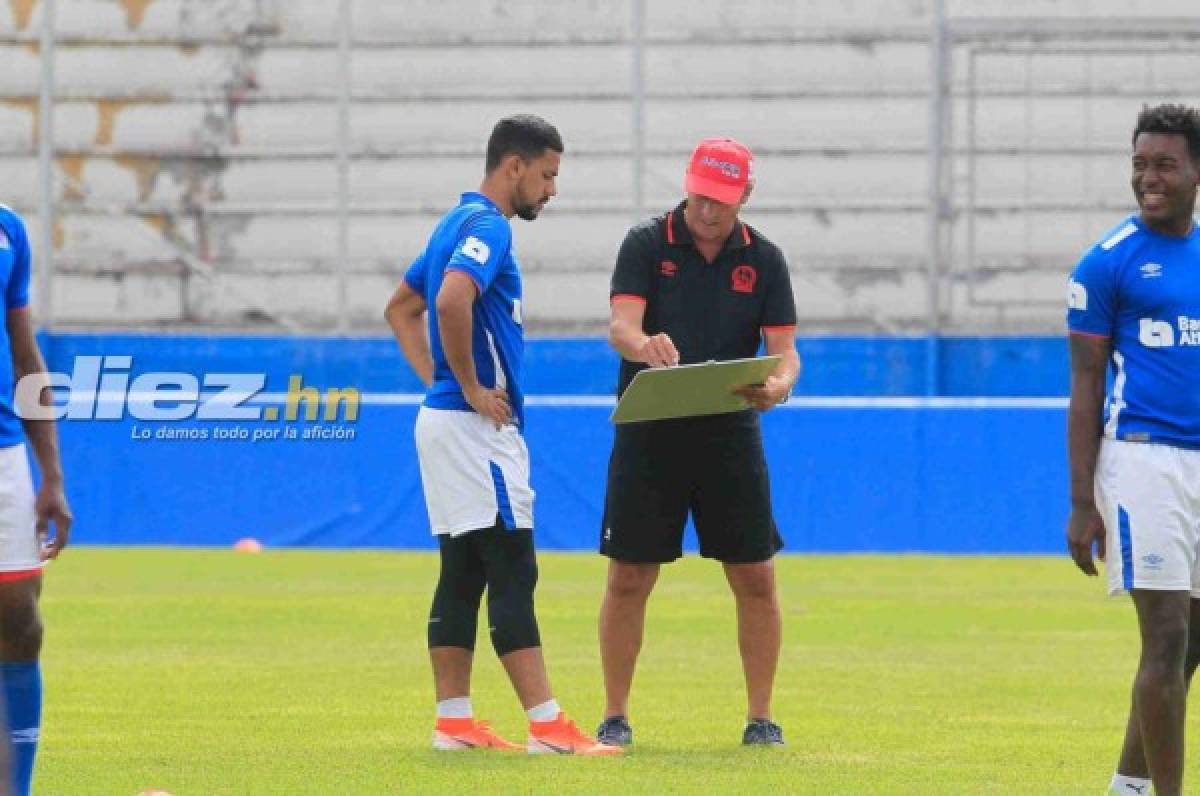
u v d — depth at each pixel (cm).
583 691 3322
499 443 2547
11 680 2064
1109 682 3469
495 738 2644
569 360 6769
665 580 5544
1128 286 2052
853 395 7025
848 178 8081
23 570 2050
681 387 2531
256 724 2898
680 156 8075
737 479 2703
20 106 8162
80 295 8025
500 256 2514
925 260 7875
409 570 5709
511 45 8169
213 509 6438
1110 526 2062
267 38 8181
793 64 8156
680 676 3528
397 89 8162
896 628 4353
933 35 7712
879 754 2633
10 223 2083
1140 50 7894
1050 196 7938
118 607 4703
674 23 8344
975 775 2445
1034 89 7969
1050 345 7000
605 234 7956
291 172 8131
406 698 3195
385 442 6397
